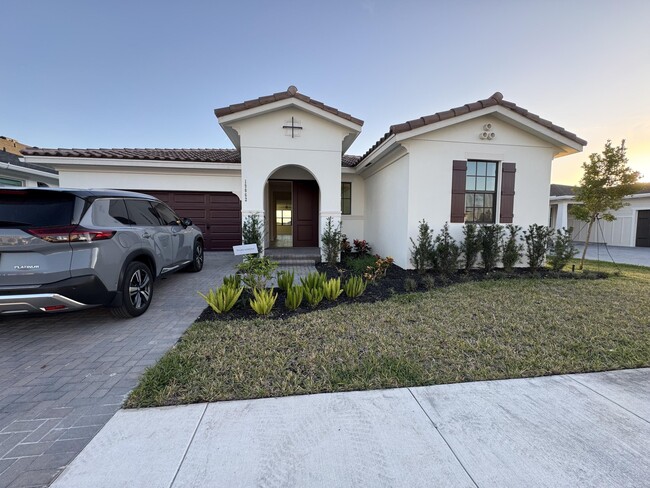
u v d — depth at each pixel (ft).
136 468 5.30
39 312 10.53
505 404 7.27
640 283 20.21
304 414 6.83
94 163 29.60
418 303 15.33
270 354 9.67
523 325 12.39
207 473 5.19
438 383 8.16
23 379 8.43
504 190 24.80
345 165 34.73
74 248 10.78
